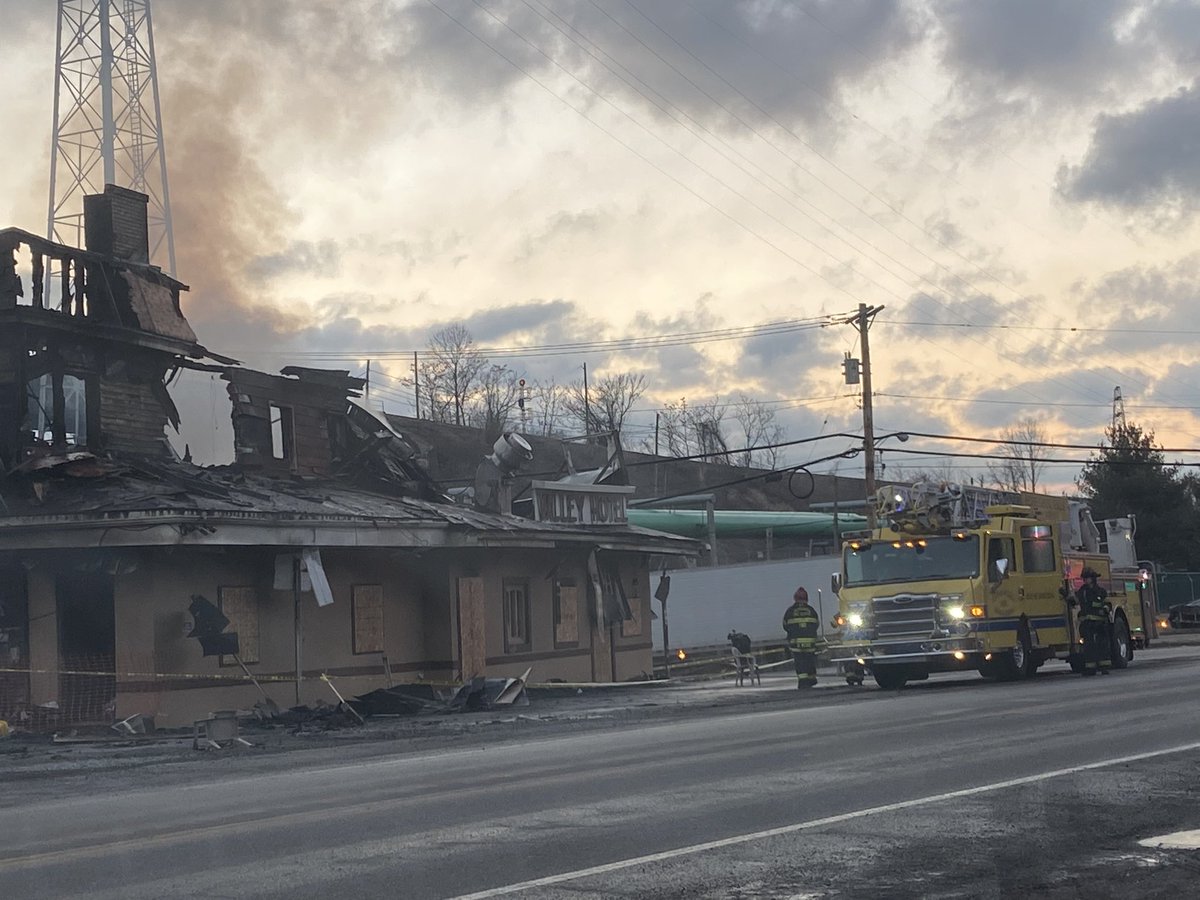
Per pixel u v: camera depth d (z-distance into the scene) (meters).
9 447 22.58
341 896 6.97
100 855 8.51
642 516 51.91
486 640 28.31
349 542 23.44
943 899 6.60
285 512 21.91
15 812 11.12
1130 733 13.88
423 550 26.72
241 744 17.42
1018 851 7.75
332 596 23.81
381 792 11.30
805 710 19.72
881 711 18.34
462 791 11.10
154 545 20.95
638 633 34.88
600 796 10.44
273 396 26.92
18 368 22.78
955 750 12.79
